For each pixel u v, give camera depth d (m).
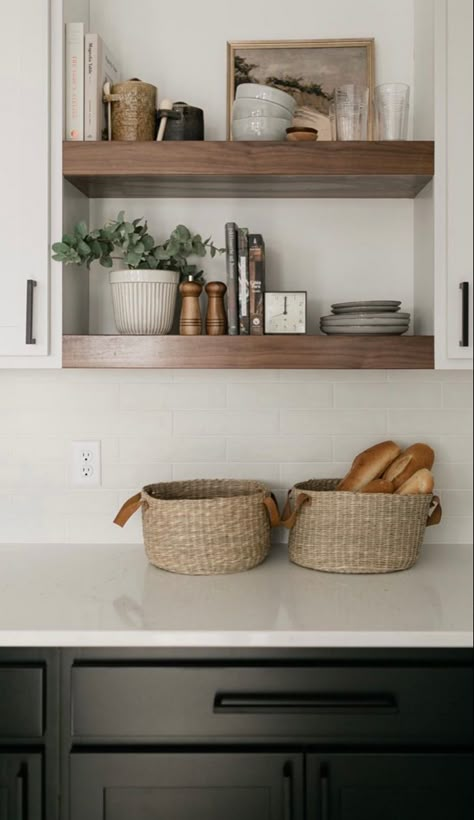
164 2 2.06
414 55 2.02
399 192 1.99
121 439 2.09
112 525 2.09
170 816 1.50
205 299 2.06
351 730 1.50
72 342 1.78
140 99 1.82
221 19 2.05
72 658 1.50
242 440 2.09
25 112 1.75
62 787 1.51
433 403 2.08
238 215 2.07
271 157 1.75
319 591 1.68
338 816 1.50
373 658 1.50
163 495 1.98
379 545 1.80
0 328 1.77
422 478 1.85
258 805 1.50
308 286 2.07
